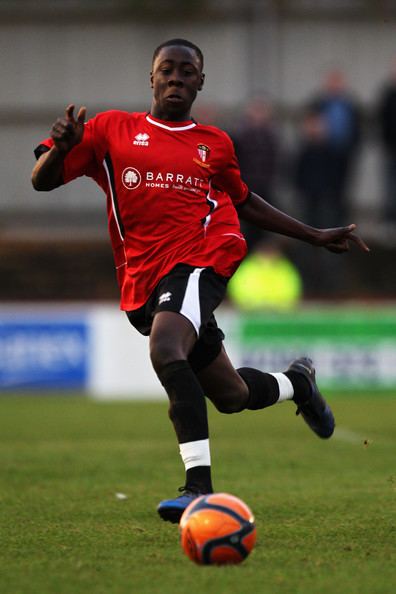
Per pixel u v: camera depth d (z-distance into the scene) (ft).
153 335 58.70
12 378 187.52
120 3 265.75
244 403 67.15
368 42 263.70
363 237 250.78
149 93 267.80
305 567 52.90
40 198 264.93
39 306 238.48
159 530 64.95
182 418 56.95
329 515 70.49
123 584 49.26
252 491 82.28
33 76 266.36
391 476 91.09
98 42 266.77
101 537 62.54
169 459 104.53
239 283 222.07
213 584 48.73
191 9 264.11
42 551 58.18
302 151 219.00
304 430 135.54
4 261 246.68
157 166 62.75
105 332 187.52
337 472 94.38
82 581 50.06
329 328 188.14
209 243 62.80
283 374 71.97
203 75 64.80
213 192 64.69
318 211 218.79
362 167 257.75
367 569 52.60
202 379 64.44
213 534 51.31
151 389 187.73
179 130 63.93
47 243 251.60
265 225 69.51
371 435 126.82
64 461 102.89
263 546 59.06
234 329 185.78
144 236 62.95
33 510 73.15
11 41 266.36
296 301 223.10
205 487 56.18
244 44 263.08
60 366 187.52
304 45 263.70
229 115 262.26
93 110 268.00
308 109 228.63
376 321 188.55
